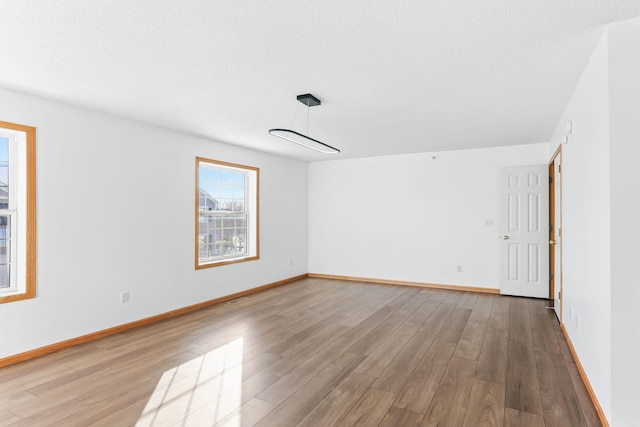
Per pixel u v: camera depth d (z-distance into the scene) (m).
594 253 2.45
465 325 4.14
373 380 2.79
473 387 2.66
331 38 2.26
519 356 3.23
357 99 3.44
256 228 6.06
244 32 2.18
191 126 4.45
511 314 4.59
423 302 5.24
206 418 2.28
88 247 3.70
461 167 6.12
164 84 3.04
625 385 2.04
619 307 2.06
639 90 2.05
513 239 5.61
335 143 5.57
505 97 3.40
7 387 2.68
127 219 4.08
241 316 4.56
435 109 3.78
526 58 2.56
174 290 4.63
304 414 2.32
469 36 2.24
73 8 1.91
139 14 1.98
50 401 2.48
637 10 1.94
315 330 3.99
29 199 3.24
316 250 7.43
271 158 6.45
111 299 3.90
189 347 3.49
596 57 2.39
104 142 3.86
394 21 2.06
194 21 2.05
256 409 2.38
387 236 6.72
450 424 2.20
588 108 2.63
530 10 1.95
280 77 2.89
